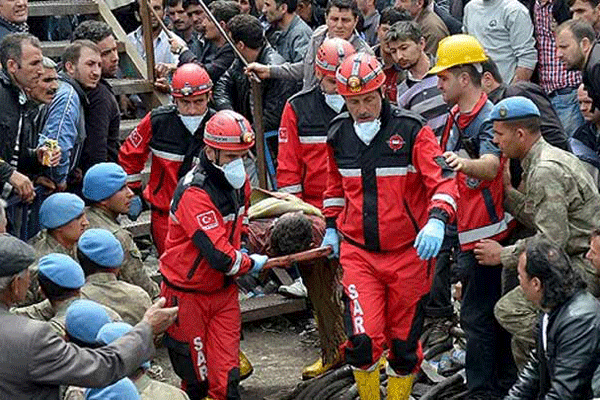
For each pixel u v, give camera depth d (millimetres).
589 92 10867
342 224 9664
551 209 9148
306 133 11164
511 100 9320
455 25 14461
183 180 9430
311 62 12227
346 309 9578
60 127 10617
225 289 9648
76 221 9930
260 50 12844
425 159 9250
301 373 11234
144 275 10352
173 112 10836
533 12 13969
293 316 12500
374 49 13242
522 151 9375
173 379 11148
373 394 9688
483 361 10023
